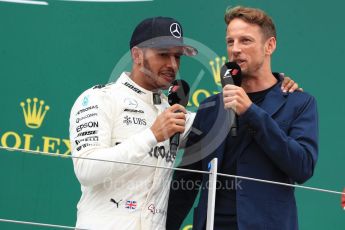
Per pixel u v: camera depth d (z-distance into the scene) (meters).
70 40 18.61
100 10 18.83
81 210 14.09
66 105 18.25
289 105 14.09
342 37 19.05
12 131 17.94
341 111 18.66
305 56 18.92
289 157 13.38
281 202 13.73
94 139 13.89
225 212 13.83
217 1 19.03
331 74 18.86
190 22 18.91
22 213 17.12
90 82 18.47
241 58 14.10
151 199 13.98
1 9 18.61
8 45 18.44
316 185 18.16
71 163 17.58
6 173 17.34
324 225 17.80
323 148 18.41
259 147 13.84
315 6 19.17
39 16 18.67
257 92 14.32
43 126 18.05
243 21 14.20
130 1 18.91
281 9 19.12
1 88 18.16
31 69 18.34
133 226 13.81
